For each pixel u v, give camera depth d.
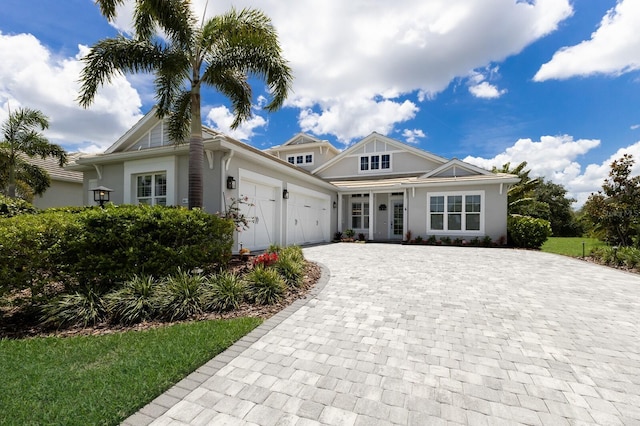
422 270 7.32
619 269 7.69
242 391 2.34
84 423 1.92
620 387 2.45
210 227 5.69
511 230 13.51
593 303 4.71
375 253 10.82
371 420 2.02
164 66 6.66
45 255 3.90
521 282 6.09
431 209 15.02
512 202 19.45
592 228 11.18
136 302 3.89
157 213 4.94
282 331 3.53
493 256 10.12
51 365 2.64
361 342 3.25
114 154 9.71
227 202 8.59
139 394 2.22
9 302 3.82
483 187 14.06
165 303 3.93
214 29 7.00
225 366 2.72
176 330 3.45
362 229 18.12
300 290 5.32
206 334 3.31
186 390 2.34
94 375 2.47
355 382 2.48
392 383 2.47
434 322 3.86
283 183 11.80
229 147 8.16
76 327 3.62
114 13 6.35
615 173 10.30
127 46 6.54
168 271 4.90
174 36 6.75
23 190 13.34
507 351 3.07
